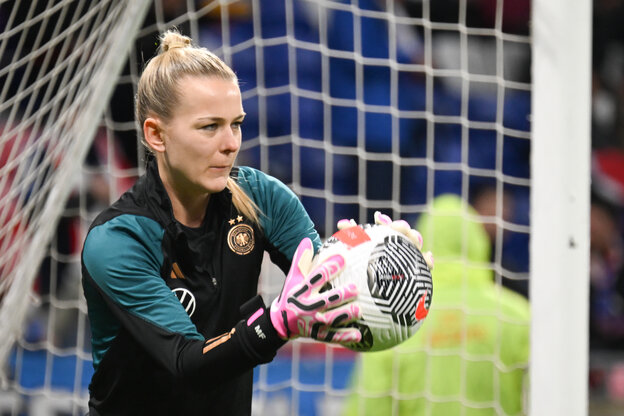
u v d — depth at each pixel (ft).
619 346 76.43
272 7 66.33
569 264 27.94
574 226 27.96
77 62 36.06
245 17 65.62
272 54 66.08
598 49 81.92
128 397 21.48
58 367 52.44
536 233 28.19
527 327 37.55
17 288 32.22
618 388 70.23
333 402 49.65
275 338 17.22
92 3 30.09
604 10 81.51
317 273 17.28
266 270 51.03
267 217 22.04
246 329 17.42
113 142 59.11
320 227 63.00
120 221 19.56
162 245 19.94
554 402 28.07
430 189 39.27
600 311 77.46
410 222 64.18
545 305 28.14
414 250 19.22
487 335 37.63
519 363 37.55
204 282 20.68
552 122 27.99
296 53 66.64
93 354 21.79
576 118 27.89
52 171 32.89
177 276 20.34
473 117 68.85
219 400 21.93
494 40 70.54
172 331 18.67
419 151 67.41
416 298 18.63
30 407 49.75
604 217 79.51
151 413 21.68
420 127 67.51
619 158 80.64
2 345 32.94
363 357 37.83
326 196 41.96
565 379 28.04
